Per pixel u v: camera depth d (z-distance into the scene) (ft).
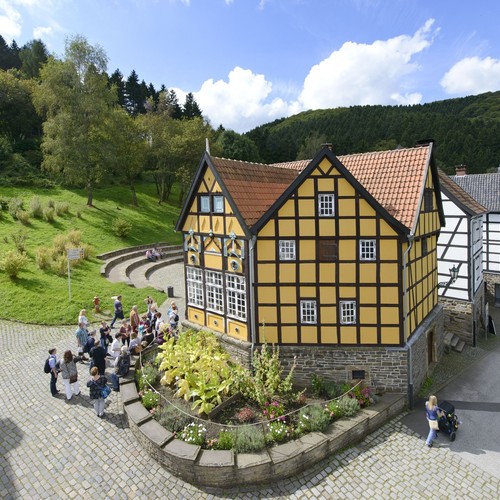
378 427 44.91
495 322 85.81
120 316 67.67
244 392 46.29
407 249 48.03
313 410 42.19
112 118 143.74
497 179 98.53
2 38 281.74
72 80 135.44
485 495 35.32
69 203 141.90
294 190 48.19
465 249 73.20
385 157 58.23
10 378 50.67
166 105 185.78
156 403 42.78
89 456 37.52
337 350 49.14
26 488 33.71
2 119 191.62
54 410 44.14
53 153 135.64
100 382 42.27
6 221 112.27
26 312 69.82
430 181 58.34
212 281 56.54
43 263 87.56
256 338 50.90
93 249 107.96
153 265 113.80
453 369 61.98
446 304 75.51
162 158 171.73
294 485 35.70
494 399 52.47
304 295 49.44
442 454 40.73
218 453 35.88
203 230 56.59
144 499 33.30
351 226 47.96
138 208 159.02
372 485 36.09
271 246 49.34
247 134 290.76
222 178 51.96
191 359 47.98
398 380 48.85
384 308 48.44
